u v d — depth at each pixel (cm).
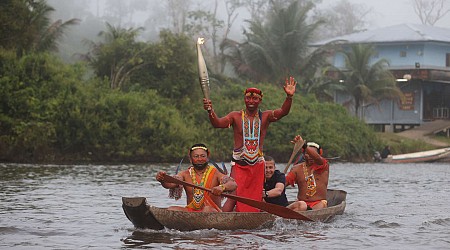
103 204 2341
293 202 2114
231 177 1838
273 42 7500
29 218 1956
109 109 5228
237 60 7612
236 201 1833
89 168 4366
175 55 6034
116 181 3372
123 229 1761
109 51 6025
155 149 5322
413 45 8562
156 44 6000
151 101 5616
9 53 5159
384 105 8569
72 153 5100
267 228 1762
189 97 6081
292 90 1812
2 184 3044
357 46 7625
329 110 6888
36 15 5722
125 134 5253
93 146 5128
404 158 6681
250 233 1709
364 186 3400
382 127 8662
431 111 8581
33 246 1524
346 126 6812
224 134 5853
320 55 7581
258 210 1816
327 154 6469
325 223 1914
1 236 1653
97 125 5138
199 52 1834
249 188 1830
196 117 5959
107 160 5206
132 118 5291
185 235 1666
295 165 2072
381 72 7625
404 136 7881
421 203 2542
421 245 1588
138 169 4369
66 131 5041
